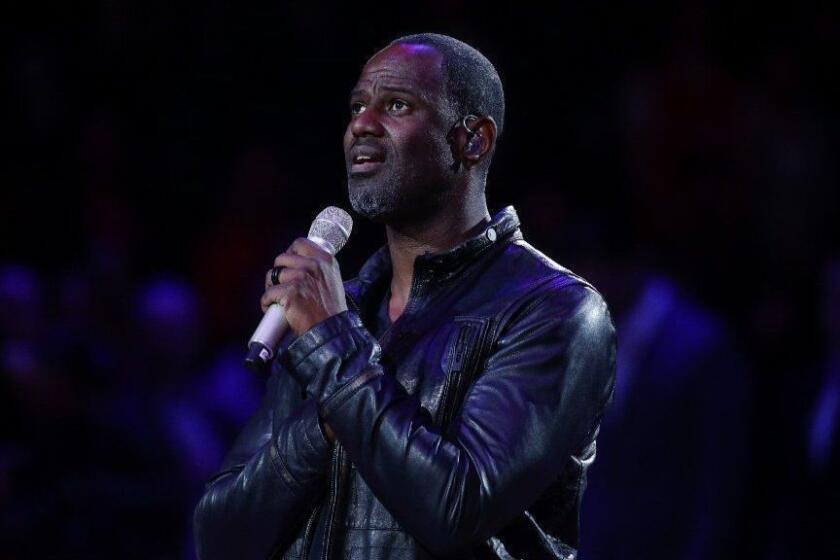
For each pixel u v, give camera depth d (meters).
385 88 8.10
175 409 17.42
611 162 23.64
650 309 15.18
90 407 16.67
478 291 8.07
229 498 8.04
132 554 16.30
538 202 18.64
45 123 25.00
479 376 7.76
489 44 24.72
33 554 15.94
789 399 16.72
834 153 22.25
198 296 22.86
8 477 16.06
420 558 7.57
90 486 16.34
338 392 7.38
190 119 25.48
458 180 8.25
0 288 16.97
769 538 16.16
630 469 14.80
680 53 23.27
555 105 24.38
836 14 23.59
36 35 25.67
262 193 23.38
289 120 25.23
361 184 8.10
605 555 14.71
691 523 14.62
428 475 7.20
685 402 14.80
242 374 19.44
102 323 18.02
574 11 24.77
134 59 25.80
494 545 7.70
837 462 15.84
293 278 7.65
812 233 21.61
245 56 25.70
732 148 22.39
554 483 7.94
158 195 24.97
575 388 7.64
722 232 21.97
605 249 15.91
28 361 16.58
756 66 23.28
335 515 7.74
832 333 16.70
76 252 24.05
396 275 8.52
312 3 25.58
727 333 15.17
